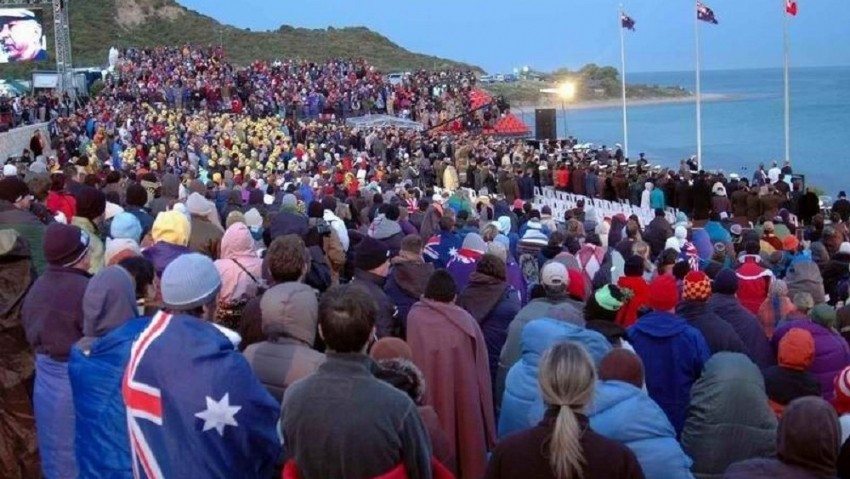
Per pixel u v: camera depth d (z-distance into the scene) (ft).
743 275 36.04
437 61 495.41
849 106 501.97
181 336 16.16
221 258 25.86
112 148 128.67
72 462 20.13
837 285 41.55
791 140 304.91
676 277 35.42
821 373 25.49
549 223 62.34
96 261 28.14
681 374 23.09
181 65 217.56
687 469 17.29
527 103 454.40
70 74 189.67
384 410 14.49
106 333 18.72
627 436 17.01
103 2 452.76
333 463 14.44
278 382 18.47
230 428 15.92
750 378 20.52
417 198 72.54
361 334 14.99
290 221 33.22
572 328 20.75
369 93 201.57
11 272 22.38
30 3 182.60
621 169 112.06
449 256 40.73
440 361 22.71
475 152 133.69
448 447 17.13
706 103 609.01
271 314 19.08
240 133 140.77
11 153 129.59
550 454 13.71
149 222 36.04
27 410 22.22
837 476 15.55
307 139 146.30
